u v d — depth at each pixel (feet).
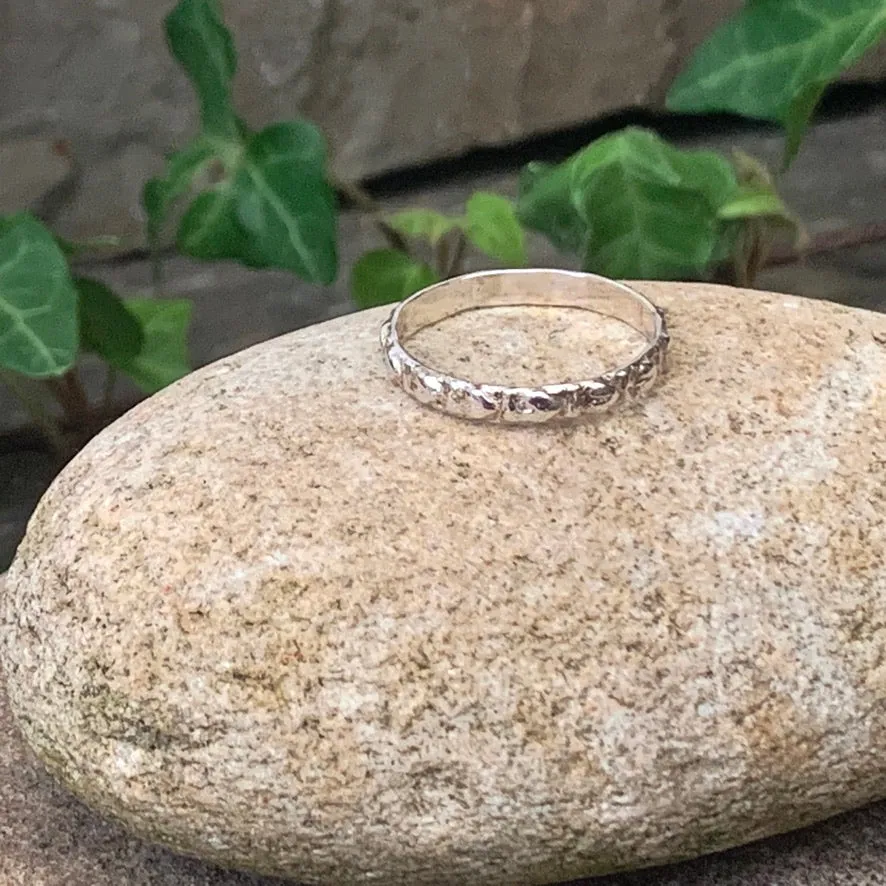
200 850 0.42
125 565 0.43
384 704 0.40
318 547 0.42
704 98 0.56
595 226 0.60
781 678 0.41
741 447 0.44
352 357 0.47
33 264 0.59
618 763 0.40
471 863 0.41
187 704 0.41
